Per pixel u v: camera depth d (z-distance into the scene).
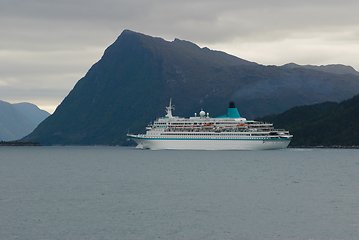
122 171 146.25
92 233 60.94
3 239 58.38
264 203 80.25
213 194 90.44
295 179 118.50
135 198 85.62
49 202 81.62
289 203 80.12
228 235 59.88
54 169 160.25
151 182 111.75
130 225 64.75
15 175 135.38
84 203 80.56
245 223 65.62
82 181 115.50
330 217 69.00
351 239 57.94
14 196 88.88
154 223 65.81
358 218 68.25
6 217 69.62
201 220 67.44
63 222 66.56
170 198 85.50
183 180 116.12
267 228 62.97
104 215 70.75
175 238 58.78
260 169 149.75
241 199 84.31
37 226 64.38
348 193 92.12
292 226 63.88
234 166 163.00
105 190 96.81
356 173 136.25
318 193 92.06
